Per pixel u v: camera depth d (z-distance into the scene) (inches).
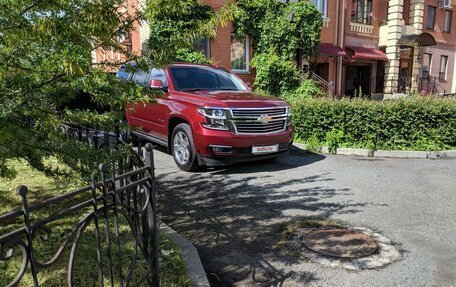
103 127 131.6
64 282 110.4
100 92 114.7
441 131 331.9
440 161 301.4
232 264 131.2
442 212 181.5
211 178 237.6
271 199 198.2
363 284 118.4
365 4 809.5
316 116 342.3
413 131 331.3
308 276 123.0
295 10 591.2
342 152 327.9
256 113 242.2
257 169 263.1
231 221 168.6
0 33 96.7
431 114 327.0
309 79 620.7
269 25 591.2
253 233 155.6
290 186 222.1
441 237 153.3
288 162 288.5
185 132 249.4
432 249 142.6
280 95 581.0
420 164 287.9
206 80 289.1
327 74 736.3
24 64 105.7
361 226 163.3
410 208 186.4
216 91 273.0
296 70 602.9
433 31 950.4
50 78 108.3
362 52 762.2
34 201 171.2
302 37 605.0
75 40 92.3
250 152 242.5
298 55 645.9
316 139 341.1
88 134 142.2
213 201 194.7
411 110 327.3
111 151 125.0
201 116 236.7
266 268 128.3
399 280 120.6
